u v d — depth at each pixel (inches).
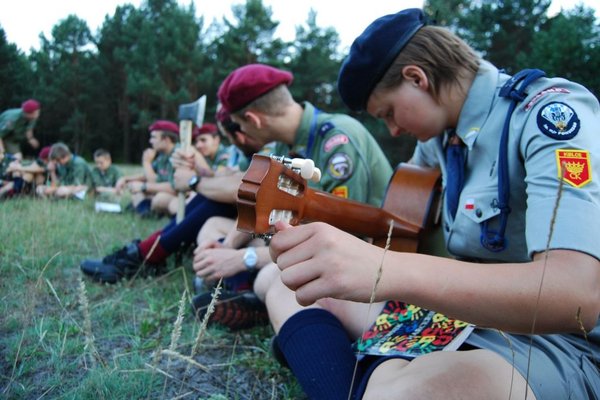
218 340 68.9
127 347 65.5
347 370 46.0
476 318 32.6
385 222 65.0
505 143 45.8
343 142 84.4
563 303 31.5
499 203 46.1
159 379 56.8
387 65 55.0
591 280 32.2
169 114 1223.5
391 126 60.2
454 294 31.9
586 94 42.2
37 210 147.8
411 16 55.6
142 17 1457.9
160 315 75.7
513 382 35.4
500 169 45.8
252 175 34.5
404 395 34.9
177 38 1242.6
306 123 89.7
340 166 83.0
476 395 34.1
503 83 51.0
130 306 80.6
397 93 55.4
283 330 51.6
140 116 1216.2
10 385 53.7
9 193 223.5
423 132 56.6
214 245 87.0
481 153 50.3
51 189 223.1
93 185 264.1
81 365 59.4
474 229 49.0
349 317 54.6
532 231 36.3
